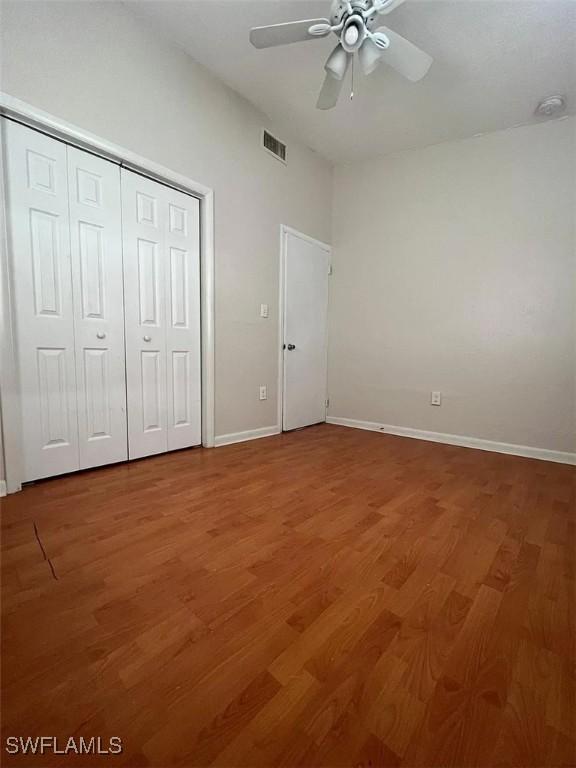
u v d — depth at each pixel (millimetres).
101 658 808
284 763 608
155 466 2166
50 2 1650
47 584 1062
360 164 3434
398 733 661
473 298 2895
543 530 1473
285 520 1511
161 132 2139
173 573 1130
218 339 2623
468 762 618
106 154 1935
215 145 2463
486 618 964
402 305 3256
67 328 1858
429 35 1933
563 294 2559
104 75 1861
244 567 1171
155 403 2324
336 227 3629
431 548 1316
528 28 1879
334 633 899
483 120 2646
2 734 645
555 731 670
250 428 2963
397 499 1767
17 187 1635
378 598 1036
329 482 1986
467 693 743
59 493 1716
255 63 2268
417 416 3205
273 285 3045
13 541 1293
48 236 1754
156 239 2229
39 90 1638
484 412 2875
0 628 890
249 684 753
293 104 2645
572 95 2330
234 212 2648
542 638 896
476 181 2852
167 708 698
